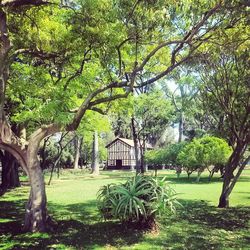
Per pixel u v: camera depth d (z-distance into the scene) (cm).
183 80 1661
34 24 868
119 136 6169
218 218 968
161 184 809
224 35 818
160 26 746
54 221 888
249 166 4925
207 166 2347
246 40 889
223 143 2317
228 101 1162
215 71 1145
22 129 1295
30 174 809
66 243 690
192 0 655
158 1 615
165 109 3234
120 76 876
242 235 763
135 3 686
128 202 775
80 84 987
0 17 645
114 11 716
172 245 673
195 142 2397
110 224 860
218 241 706
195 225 867
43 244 682
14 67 991
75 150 5062
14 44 855
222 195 1188
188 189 1789
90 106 842
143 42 870
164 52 1153
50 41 883
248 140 1142
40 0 686
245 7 690
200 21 753
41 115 732
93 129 1830
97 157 3888
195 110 2952
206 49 980
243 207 1173
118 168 5891
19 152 802
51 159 3666
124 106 1290
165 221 916
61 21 870
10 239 721
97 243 688
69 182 2491
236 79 1148
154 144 5294
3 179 2059
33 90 930
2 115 753
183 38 801
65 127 800
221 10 696
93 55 957
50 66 994
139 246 664
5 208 1208
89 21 796
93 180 2692
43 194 820
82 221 916
